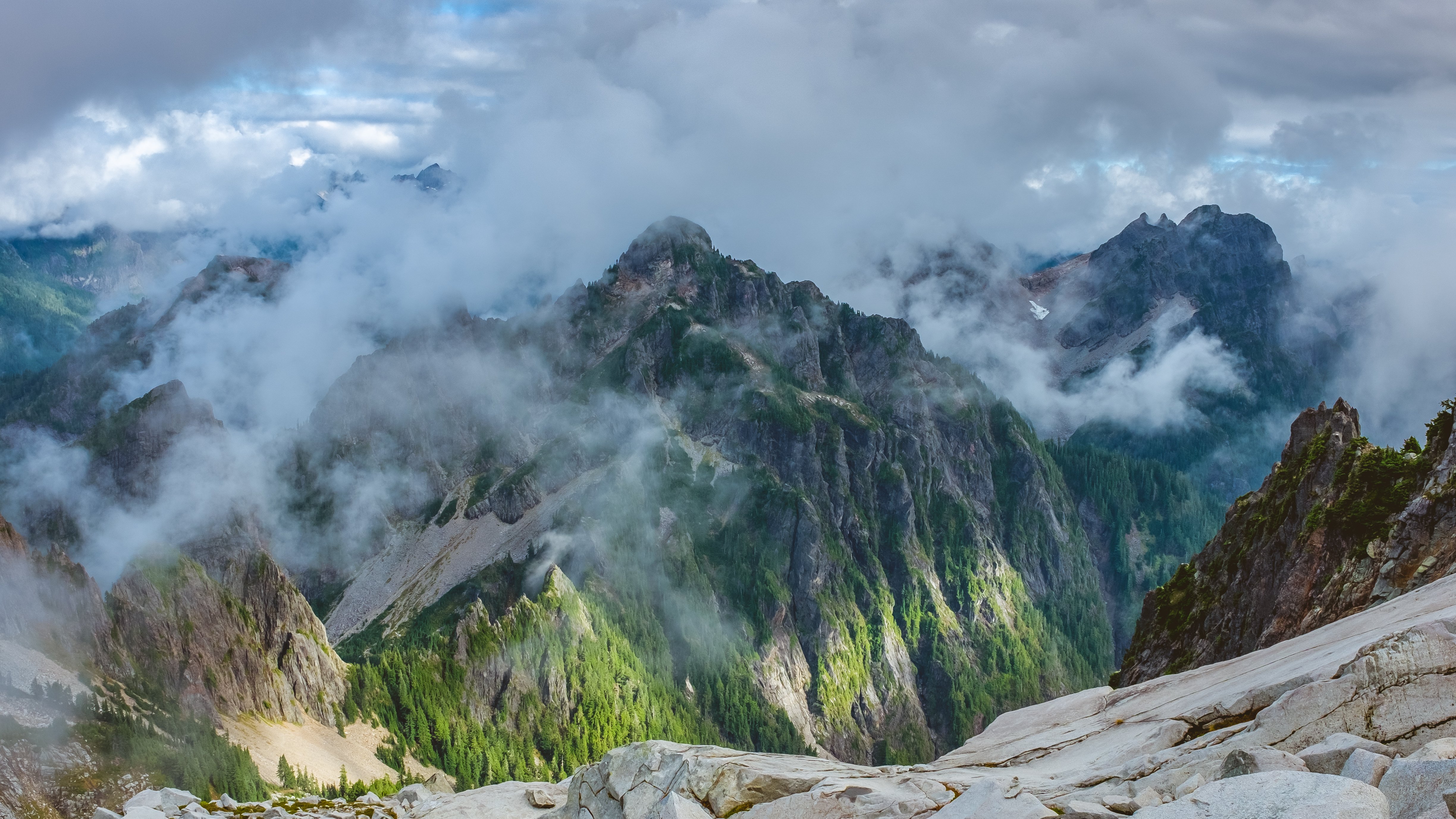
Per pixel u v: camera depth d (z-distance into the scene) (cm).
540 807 3934
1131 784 2569
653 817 2791
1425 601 3142
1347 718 2420
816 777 2989
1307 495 8350
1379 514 6981
